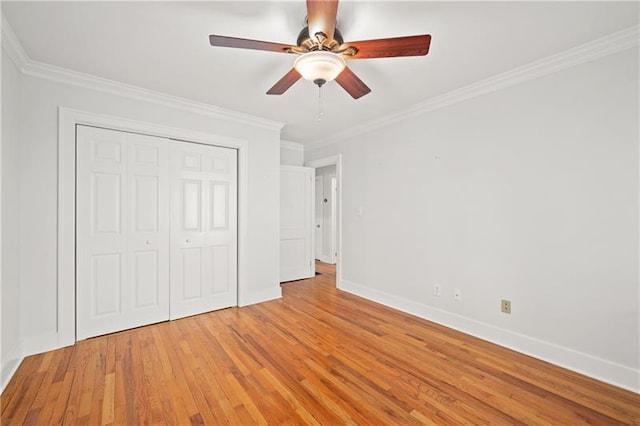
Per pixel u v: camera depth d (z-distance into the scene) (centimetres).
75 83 236
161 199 285
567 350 207
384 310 325
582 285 202
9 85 192
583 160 201
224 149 329
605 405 167
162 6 156
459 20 168
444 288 285
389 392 178
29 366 202
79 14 162
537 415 158
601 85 192
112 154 258
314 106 308
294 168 463
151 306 279
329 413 159
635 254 182
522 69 223
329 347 235
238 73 233
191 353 223
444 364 210
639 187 180
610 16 164
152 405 164
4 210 185
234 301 335
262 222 353
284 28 176
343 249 408
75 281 239
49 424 149
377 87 260
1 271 180
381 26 173
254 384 184
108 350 226
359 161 384
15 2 151
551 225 215
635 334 181
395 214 335
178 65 220
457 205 273
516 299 233
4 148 184
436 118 291
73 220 236
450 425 151
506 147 239
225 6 157
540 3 154
